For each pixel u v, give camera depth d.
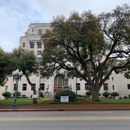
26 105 18.92
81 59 24.53
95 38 19.39
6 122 7.77
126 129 6.20
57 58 25.22
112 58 26.52
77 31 20.72
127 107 15.88
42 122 7.70
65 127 6.57
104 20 22.05
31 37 57.03
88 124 7.15
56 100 22.56
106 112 12.21
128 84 45.59
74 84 52.56
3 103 21.30
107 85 52.12
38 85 51.88
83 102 23.20
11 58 21.33
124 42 22.16
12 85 50.41
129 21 20.30
